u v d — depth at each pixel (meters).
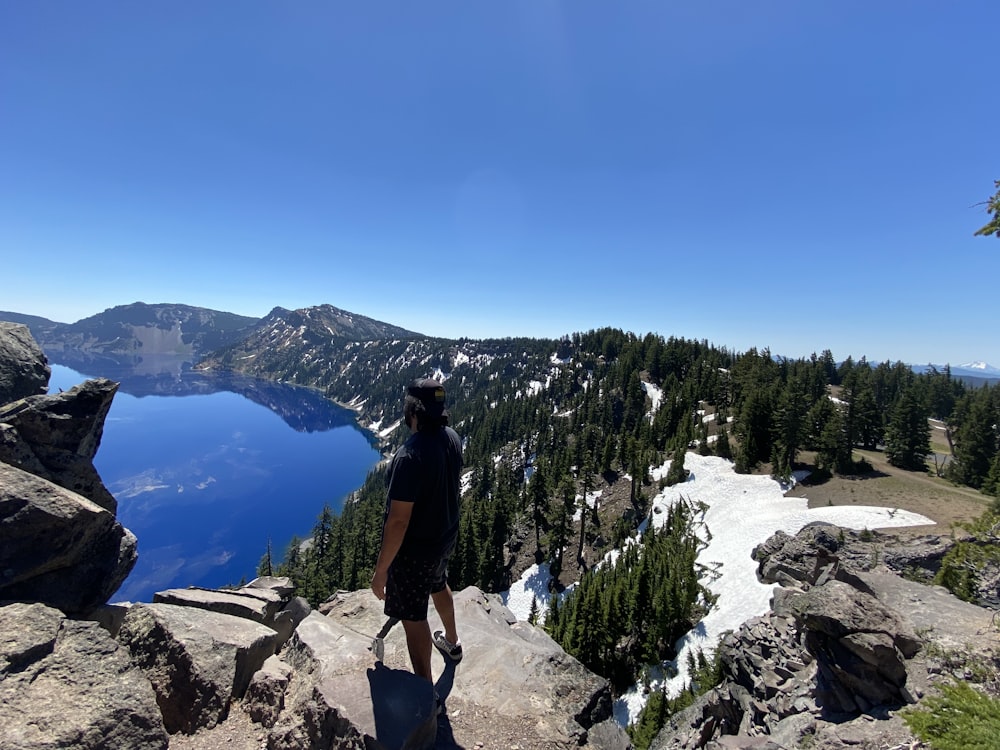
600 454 97.50
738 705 17.19
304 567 76.31
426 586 4.60
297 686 5.47
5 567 5.44
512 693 5.73
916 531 47.41
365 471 162.50
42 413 6.53
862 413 83.31
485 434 163.88
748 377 107.62
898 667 9.58
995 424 67.75
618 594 48.09
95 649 4.83
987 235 8.30
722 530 60.31
